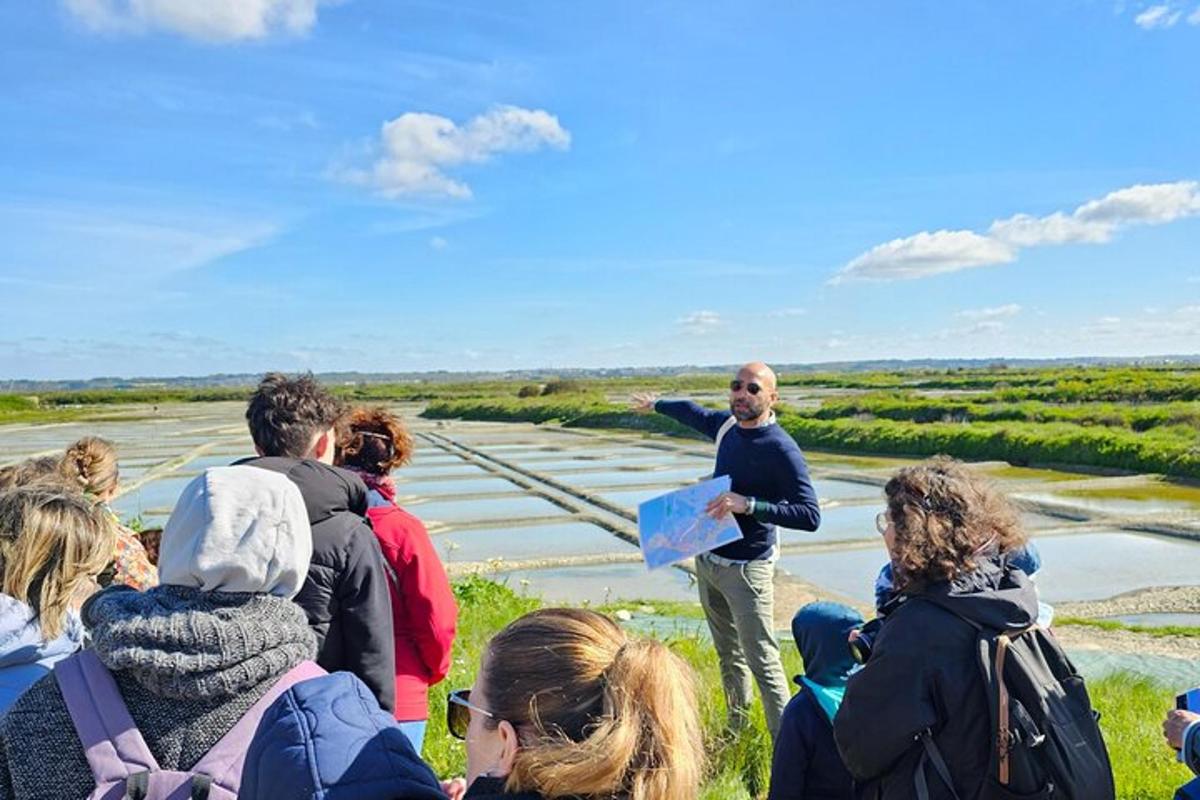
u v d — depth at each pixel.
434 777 1.79
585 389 76.38
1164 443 23.23
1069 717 2.41
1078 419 32.03
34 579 2.57
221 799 1.86
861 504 18.70
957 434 28.00
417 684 3.22
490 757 1.64
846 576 12.57
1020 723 2.35
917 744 2.46
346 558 2.68
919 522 2.52
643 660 1.56
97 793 1.83
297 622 2.08
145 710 1.92
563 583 12.56
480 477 25.88
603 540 15.95
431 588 3.19
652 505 4.97
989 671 2.38
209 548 1.98
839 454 30.02
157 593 2.01
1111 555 13.59
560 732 1.52
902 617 2.50
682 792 1.48
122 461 31.28
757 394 4.87
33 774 1.85
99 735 1.86
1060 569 12.72
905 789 2.46
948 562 2.47
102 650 1.88
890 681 2.44
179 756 1.89
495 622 8.55
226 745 1.92
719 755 4.88
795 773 3.04
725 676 5.27
